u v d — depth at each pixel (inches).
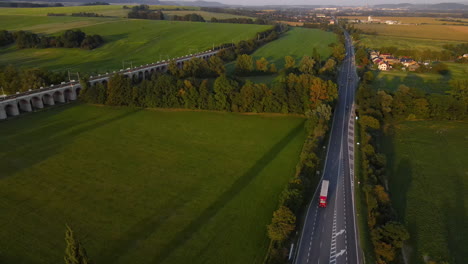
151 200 3440.0
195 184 3750.0
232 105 6018.7
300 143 4847.4
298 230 3043.8
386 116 5807.1
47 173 3870.6
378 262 2679.6
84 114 5777.6
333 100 6023.6
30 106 5689.0
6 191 3501.5
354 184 3791.8
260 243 2910.9
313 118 5054.1
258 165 4197.8
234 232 3029.0
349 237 2972.4
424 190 3804.1
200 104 6063.0
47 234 2920.8
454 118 5841.5
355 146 4712.1
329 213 3284.9
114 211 3250.5
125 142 4761.3
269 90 5969.5
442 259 2827.3
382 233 2861.7
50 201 3366.1
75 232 2950.3
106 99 6205.7
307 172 3754.9
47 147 4507.9
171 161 4249.5
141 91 6136.8
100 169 3998.5
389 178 4030.5
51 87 6141.7
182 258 2716.5
